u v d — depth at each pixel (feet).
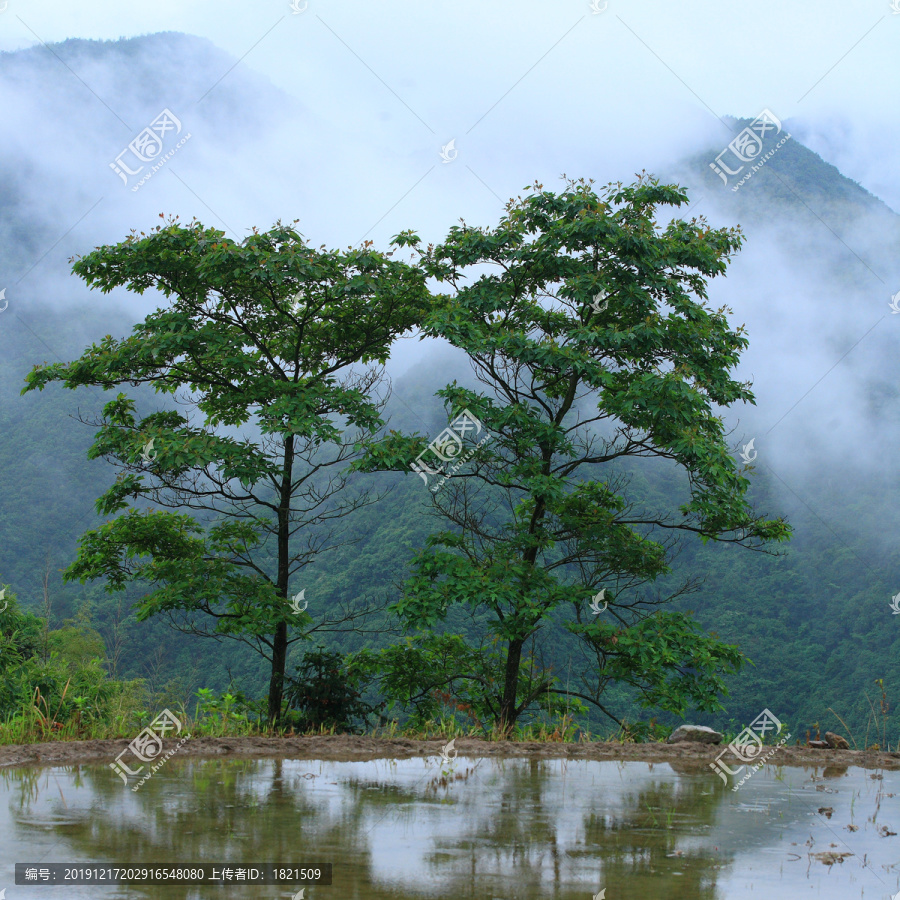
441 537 47.26
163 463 41.96
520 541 46.19
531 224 47.19
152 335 43.73
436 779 19.47
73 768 20.21
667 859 12.62
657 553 47.85
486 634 48.29
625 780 19.88
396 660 48.85
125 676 228.22
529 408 47.88
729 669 44.55
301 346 50.83
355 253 44.27
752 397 46.93
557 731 31.99
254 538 49.03
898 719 97.55
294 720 39.58
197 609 44.27
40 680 37.88
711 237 47.62
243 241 43.52
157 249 44.75
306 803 16.22
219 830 13.73
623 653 44.91
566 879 11.45
